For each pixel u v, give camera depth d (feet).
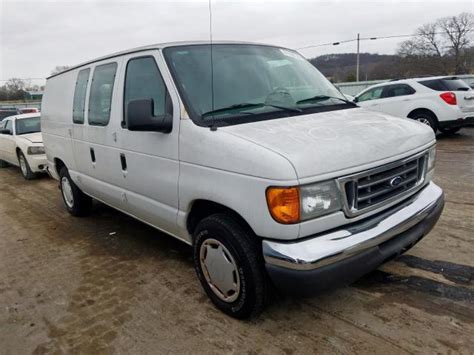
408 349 8.75
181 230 11.30
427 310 10.02
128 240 16.20
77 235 17.21
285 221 8.10
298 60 13.84
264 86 11.60
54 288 12.68
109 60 13.80
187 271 13.09
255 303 9.50
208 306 10.94
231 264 9.69
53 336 10.24
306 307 10.53
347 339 9.23
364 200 8.86
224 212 9.97
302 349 9.02
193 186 10.05
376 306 10.34
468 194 18.48
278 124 9.81
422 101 33.63
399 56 159.84
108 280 12.89
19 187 28.43
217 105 10.47
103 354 9.43
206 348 9.31
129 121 10.16
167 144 10.73
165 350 9.37
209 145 9.46
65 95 17.37
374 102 36.06
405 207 9.84
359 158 8.68
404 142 9.77
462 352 8.55
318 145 8.56
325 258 8.13
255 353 9.02
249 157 8.54
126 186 13.23
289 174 7.94
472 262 12.15
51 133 19.17
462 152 28.27
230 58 11.89
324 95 12.57
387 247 9.16
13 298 12.26
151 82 11.48
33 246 16.39
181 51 11.45
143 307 11.17
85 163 15.88
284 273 8.30
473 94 32.99
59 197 24.36
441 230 14.55
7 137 33.04
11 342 10.12
